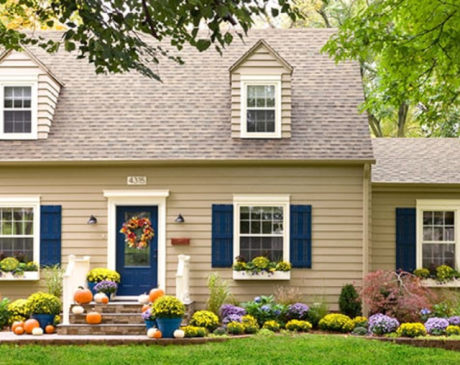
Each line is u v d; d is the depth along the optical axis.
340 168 16.06
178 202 16.09
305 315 15.12
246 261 16.06
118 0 7.96
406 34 11.99
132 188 16.09
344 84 17.78
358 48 11.84
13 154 16.06
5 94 16.67
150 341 13.24
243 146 16.22
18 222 16.27
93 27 8.57
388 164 18.55
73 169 16.16
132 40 8.88
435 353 12.16
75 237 16.09
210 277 15.50
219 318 15.19
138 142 16.31
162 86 17.84
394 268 17.25
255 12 7.49
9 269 15.79
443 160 18.77
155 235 16.23
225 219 16.05
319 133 16.48
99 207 16.09
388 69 12.12
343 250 15.94
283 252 16.06
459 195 17.39
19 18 17.31
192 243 16.05
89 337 13.63
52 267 16.00
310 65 18.38
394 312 15.03
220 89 17.73
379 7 11.67
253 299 15.93
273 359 11.43
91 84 17.94
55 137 16.48
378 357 11.62
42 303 14.29
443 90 12.66
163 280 16.00
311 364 11.05
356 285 15.84
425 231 17.50
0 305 14.87
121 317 14.55
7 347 12.68
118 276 15.81
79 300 14.77
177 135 16.48
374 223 17.36
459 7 11.12
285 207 16.06
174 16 8.20
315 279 15.93
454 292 16.39
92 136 16.48
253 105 16.64
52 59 18.66
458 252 17.30
